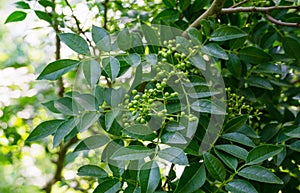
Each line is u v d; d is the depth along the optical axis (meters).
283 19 0.74
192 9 0.70
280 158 0.61
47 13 0.75
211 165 0.52
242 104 0.68
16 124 1.00
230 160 0.54
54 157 1.04
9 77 0.99
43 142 0.99
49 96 1.01
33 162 1.06
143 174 0.49
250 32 0.74
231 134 0.57
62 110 0.55
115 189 0.53
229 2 0.71
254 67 0.69
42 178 1.09
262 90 0.72
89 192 0.96
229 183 0.52
